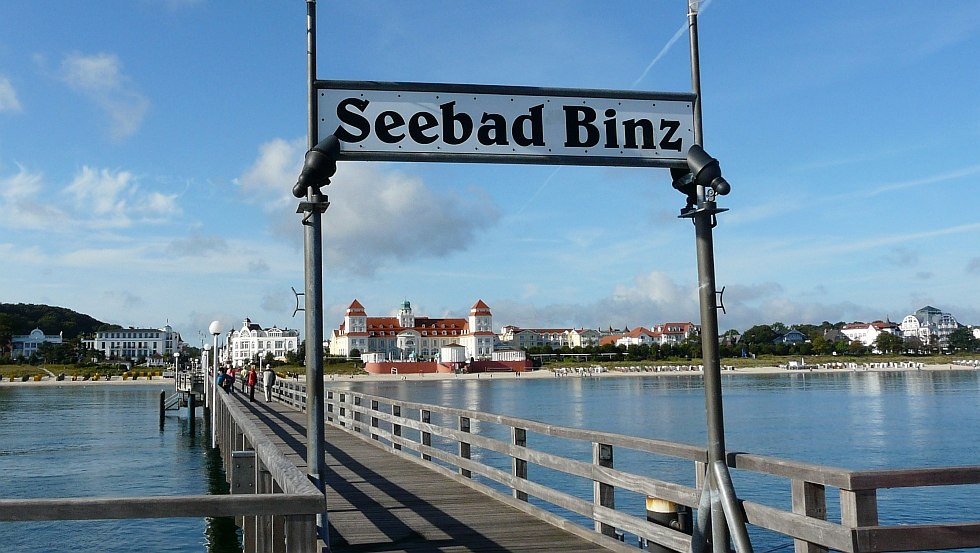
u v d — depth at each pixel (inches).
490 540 264.5
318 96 177.2
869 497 138.2
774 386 3619.6
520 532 276.7
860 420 1674.5
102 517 133.9
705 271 165.2
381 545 262.1
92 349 6712.6
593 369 6097.4
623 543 235.9
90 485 871.7
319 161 171.5
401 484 394.9
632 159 181.9
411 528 286.8
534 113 181.6
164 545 547.5
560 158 181.0
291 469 174.1
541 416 1943.9
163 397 1585.9
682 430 1542.8
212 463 1019.9
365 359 6023.6
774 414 1863.9
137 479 911.0
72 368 5472.4
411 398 2994.6
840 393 2869.1
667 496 204.8
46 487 856.9
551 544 256.4
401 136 178.5
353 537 274.4
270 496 138.3
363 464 477.1
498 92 181.2
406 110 179.2
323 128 176.7
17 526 598.2
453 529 284.0
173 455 1113.4
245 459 296.7
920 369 5940.0
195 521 619.2
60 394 3221.0
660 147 183.2
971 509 634.2
